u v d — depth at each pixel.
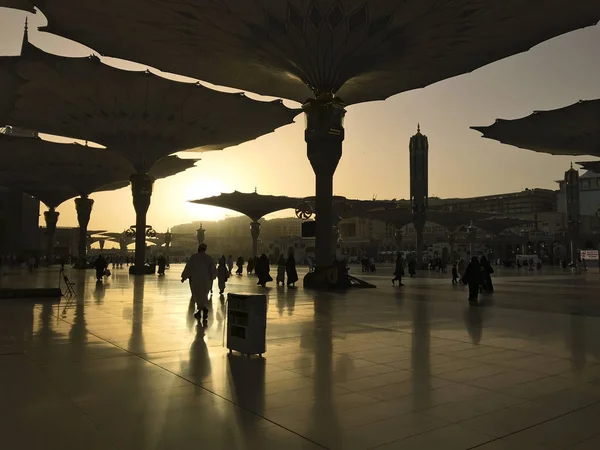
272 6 17.95
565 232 77.06
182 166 47.31
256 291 17.50
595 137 27.75
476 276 13.25
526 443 3.03
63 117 31.00
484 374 4.93
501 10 18.03
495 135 30.20
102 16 19.23
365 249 103.31
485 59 23.28
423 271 44.31
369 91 28.39
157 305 12.05
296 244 78.06
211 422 3.42
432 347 6.43
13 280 24.11
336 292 17.16
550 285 21.48
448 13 18.23
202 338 7.09
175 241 160.12
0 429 3.26
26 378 4.69
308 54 20.28
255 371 5.02
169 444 3.00
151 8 18.44
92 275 32.47
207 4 17.91
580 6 17.80
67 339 6.98
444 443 3.02
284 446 2.97
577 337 7.26
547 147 31.58
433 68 24.39
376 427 3.32
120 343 6.66
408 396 4.11
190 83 27.08
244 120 32.34
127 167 49.28
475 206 126.88
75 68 24.47
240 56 22.56
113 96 27.89
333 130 20.47
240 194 57.53
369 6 17.86
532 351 6.15
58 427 3.31
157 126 32.44
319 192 20.66
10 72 25.33
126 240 129.75
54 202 66.75
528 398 4.05
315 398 4.04
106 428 3.29
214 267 9.23
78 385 4.43
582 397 4.09
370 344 6.66
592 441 3.06
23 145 42.03
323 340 6.99
